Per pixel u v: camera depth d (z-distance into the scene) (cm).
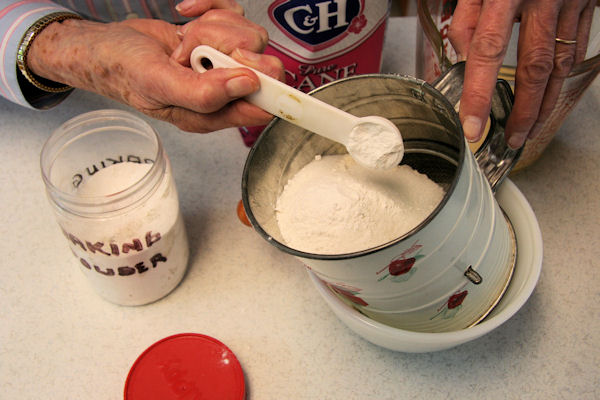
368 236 40
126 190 47
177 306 56
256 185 42
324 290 46
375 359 51
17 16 52
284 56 60
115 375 52
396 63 74
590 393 47
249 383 50
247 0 54
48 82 58
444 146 44
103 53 47
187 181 64
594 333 50
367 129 39
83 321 55
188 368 49
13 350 54
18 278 58
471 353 50
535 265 45
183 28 52
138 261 50
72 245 50
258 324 54
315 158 48
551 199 59
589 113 66
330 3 56
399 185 45
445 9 59
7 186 65
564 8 43
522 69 45
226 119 46
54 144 52
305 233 41
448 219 35
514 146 47
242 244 59
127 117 53
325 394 49
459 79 42
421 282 39
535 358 49
